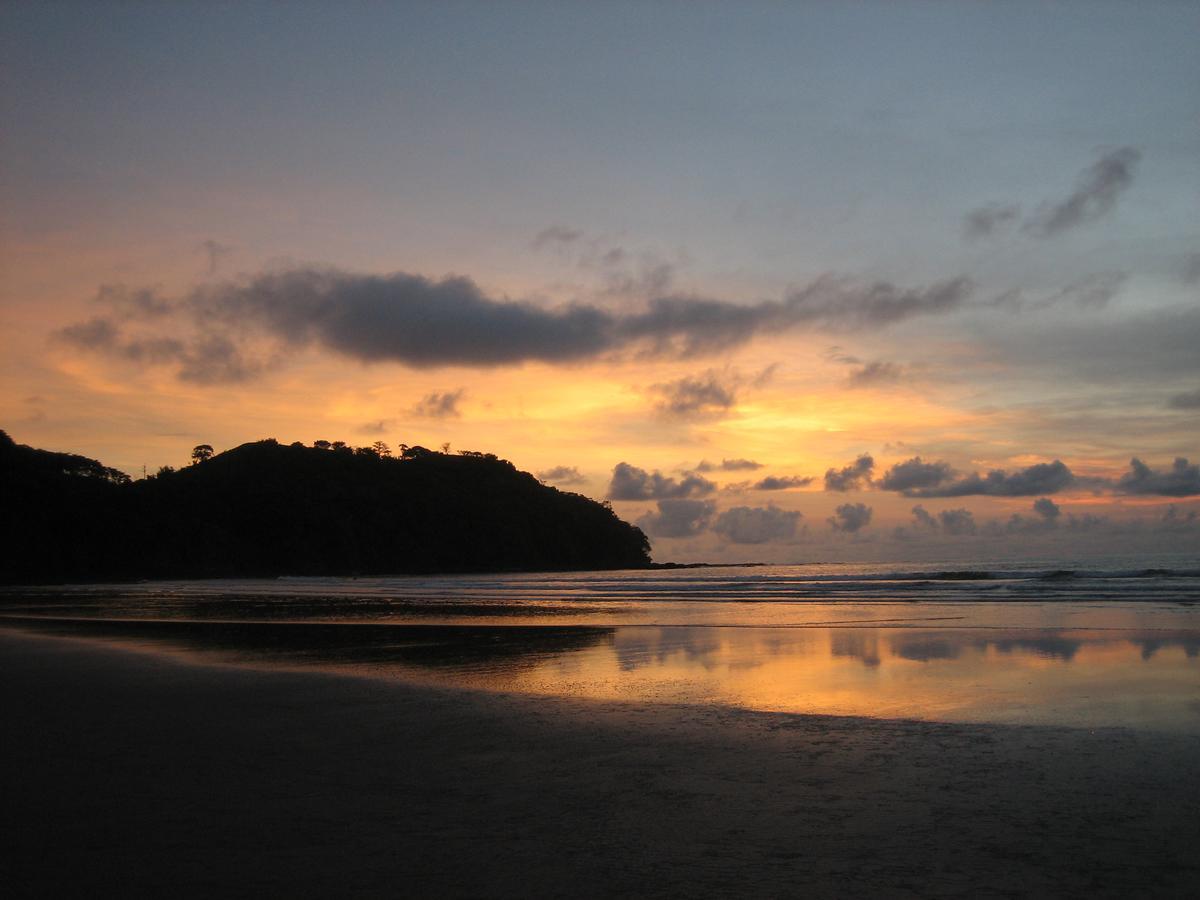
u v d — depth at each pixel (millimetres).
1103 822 5566
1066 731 8492
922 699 10656
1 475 93438
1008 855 4969
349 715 9781
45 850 5172
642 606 32562
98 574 90750
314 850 5160
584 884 4586
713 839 5312
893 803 6055
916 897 4367
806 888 4496
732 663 14531
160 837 5418
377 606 35250
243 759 7602
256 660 15648
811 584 45250
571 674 13414
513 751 7859
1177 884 4500
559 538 137625
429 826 5625
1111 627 19203
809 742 8086
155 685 12266
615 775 6934
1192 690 10961
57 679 12922
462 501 131625
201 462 144875
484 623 24812
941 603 29047
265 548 109312
